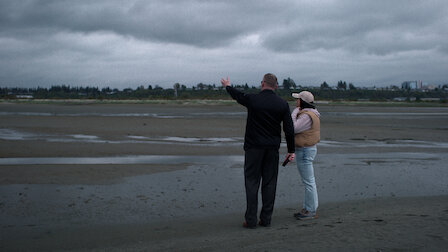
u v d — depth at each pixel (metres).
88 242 3.75
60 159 9.28
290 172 8.11
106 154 10.21
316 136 4.66
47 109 31.53
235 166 8.84
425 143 13.76
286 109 4.29
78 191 6.25
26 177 7.15
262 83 4.42
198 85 110.62
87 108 34.34
